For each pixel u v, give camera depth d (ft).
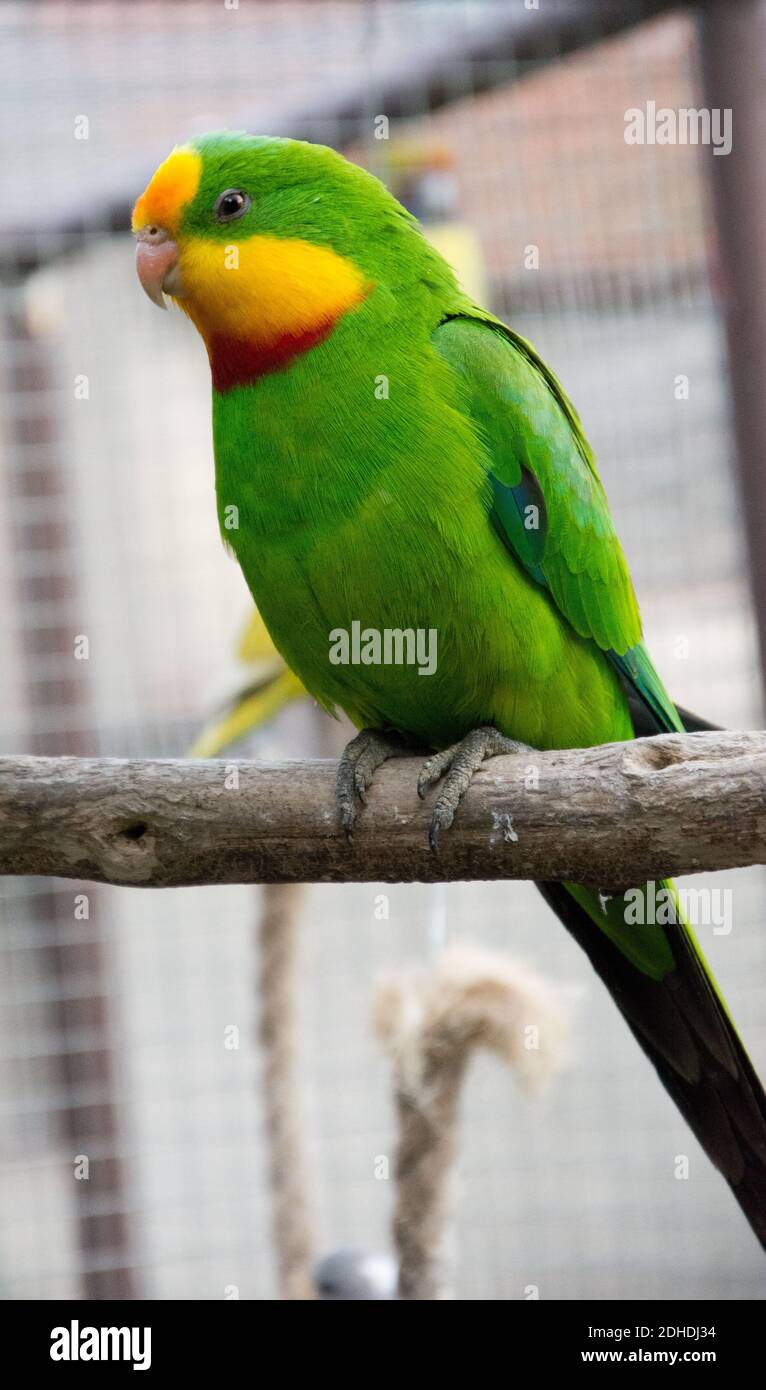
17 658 5.26
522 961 4.59
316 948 5.66
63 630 5.19
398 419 4.02
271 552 4.06
